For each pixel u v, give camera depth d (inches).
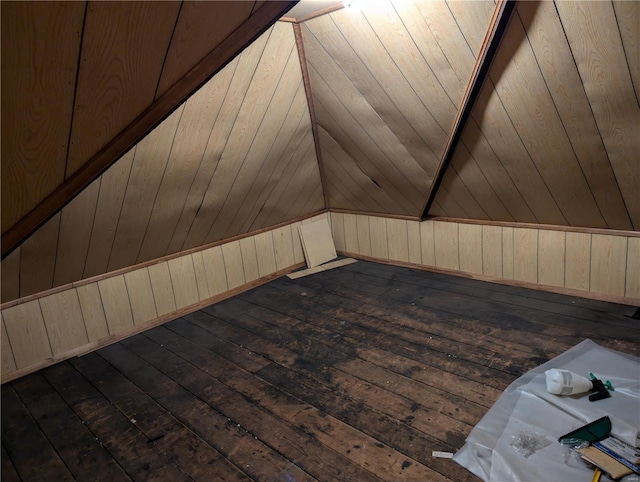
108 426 94.2
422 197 146.2
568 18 67.9
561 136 92.0
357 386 99.6
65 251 107.3
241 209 146.3
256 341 125.8
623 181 97.3
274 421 90.7
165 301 144.8
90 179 77.7
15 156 62.7
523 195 121.1
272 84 104.6
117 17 48.1
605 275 123.6
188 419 94.0
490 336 114.3
